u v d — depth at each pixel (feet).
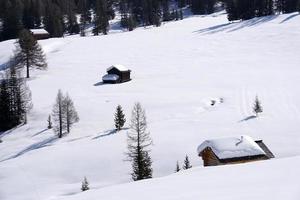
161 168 218.38
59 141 297.53
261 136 242.99
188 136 254.88
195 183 57.06
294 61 463.42
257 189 47.44
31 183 218.79
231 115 295.07
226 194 47.60
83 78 462.60
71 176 222.48
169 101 351.25
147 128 281.13
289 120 269.64
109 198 55.57
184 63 503.20
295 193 43.60
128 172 219.20
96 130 306.96
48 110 362.53
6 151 295.69
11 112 346.95
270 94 340.39
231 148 138.41
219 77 419.13
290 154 212.84
